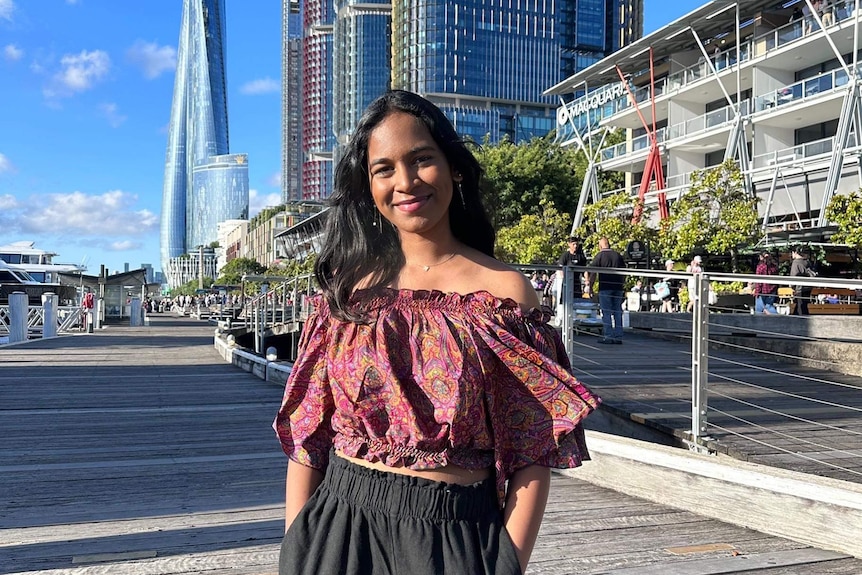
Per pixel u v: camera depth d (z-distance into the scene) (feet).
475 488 4.21
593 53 335.26
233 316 121.90
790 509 11.24
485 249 5.05
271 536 11.58
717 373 28.04
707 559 10.37
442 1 307.99
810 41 85.05
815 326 38.73
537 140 150.30
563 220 93.30
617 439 14.69
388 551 4.07
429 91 310.04
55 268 130.31
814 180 85.56
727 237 64.28
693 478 12.65
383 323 4.30
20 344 59.31
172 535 11.62
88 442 19.77
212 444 19.53
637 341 39.91
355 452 4.32
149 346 59.62
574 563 10.16
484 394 4.23
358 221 4.71
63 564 10.27
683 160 108.68
